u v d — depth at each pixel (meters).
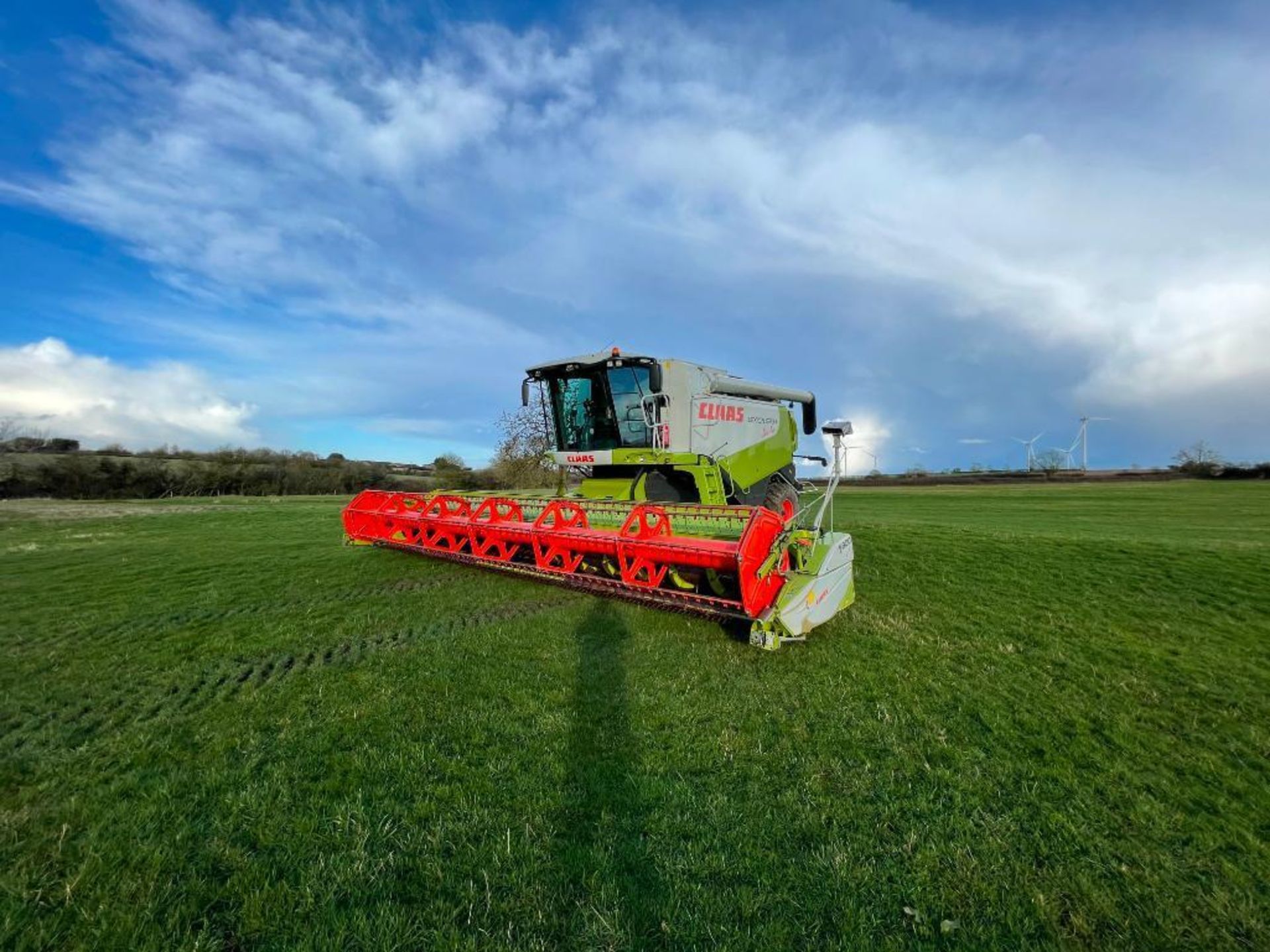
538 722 4.37
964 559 10.12
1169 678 5.21
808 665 5.56
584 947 2.35
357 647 6.23
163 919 2.48
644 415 11.34
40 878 2.68
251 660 5.84
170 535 16.41
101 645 6.29
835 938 2.45
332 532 17.05
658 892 2.66
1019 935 2.46
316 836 3.02
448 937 2.39
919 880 2.78
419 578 9.62
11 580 9.80
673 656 5.75
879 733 4.25
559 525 7.35
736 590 6.44
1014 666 5.55
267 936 2.40
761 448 13.80
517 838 3.03
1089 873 2.83
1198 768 3.77
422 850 2.94
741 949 2.36
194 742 4.09
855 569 9.85
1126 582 8.35
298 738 4.13
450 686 5.07
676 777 3.65
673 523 6.53
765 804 3.38
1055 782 3.62
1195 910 2.61
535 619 7.06
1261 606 7.15
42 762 3.81
